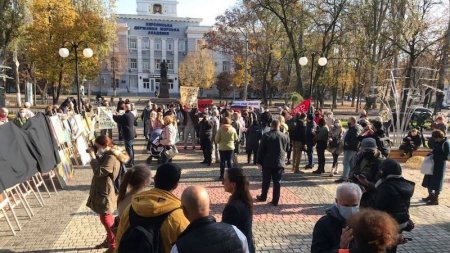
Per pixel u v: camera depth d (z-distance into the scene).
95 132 16.47
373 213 2.40
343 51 37.16
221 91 68.12
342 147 11.00
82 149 12.30
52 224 6.98
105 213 5.48
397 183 4.32
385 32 29.91
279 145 8.12
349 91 56.31
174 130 11.39
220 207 8.10
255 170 11.88
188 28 90.38
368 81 32.44
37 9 30.27
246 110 16.91
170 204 3.17
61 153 10.03
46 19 30.39
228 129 10.18
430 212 8.10
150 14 93.75
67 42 30.44
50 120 9.44
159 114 13.23
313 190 9.63
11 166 6.82
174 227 3.07
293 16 30.69
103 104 24.17
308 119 12.20
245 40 44.28
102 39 32.06
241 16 43.97
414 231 6.93
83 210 7.77
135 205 3.19
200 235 2.67
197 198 2.79
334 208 3.36
